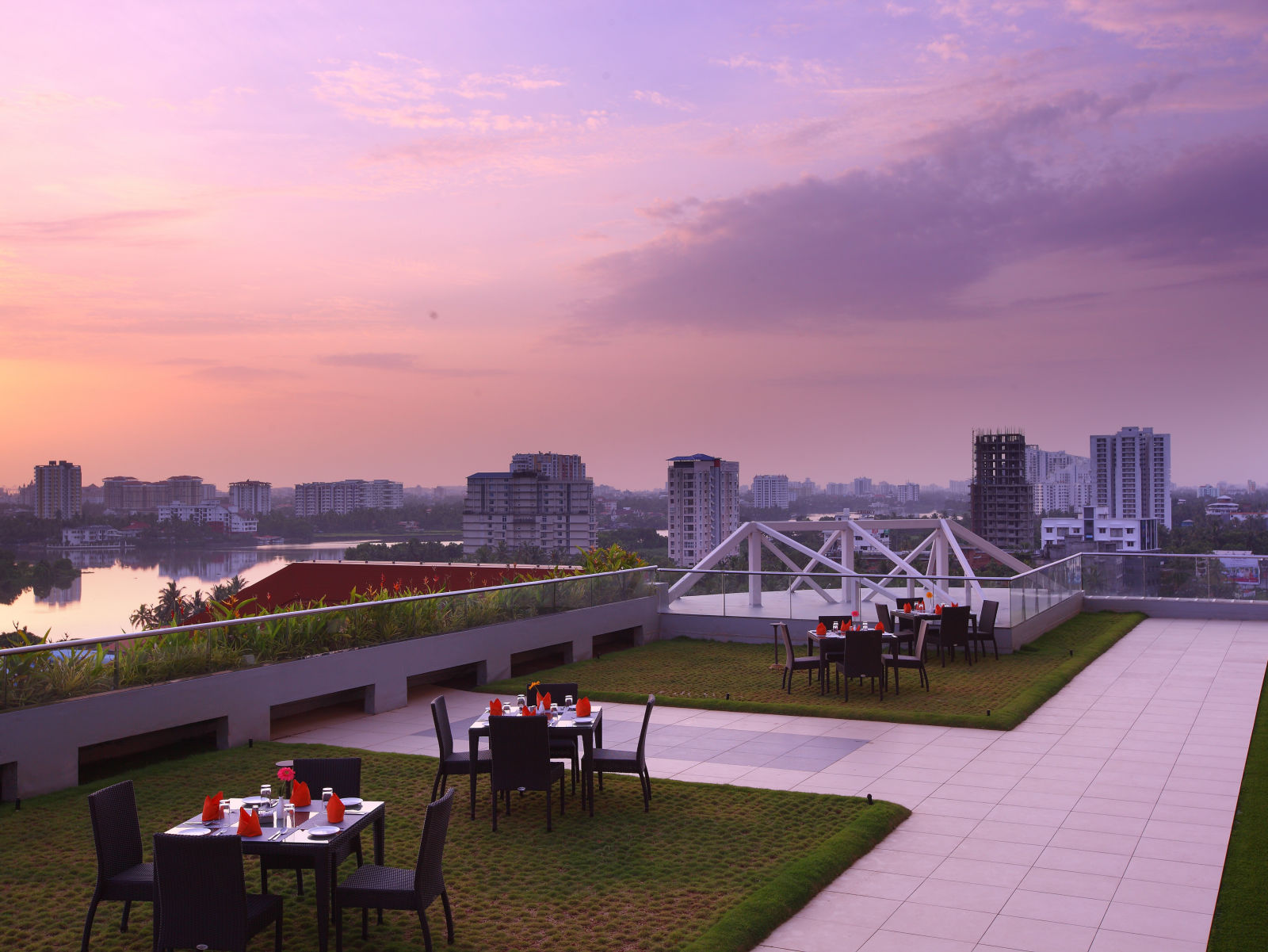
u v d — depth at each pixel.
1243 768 9.48
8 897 6.42
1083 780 9.14
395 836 7.62
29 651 8.90
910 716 11.83
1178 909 6.16
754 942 5.73
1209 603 20.53
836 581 18.06
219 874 5.02
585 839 7.57
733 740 10.96
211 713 10.41
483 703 13.33
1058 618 19.44
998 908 6.23
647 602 18.92
